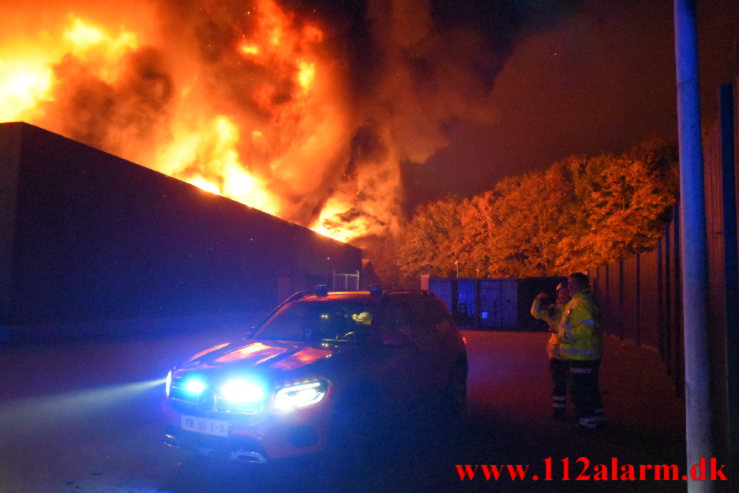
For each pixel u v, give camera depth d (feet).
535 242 126.21
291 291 94.27
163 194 63.36
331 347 16.78
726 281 15.08
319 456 14.02
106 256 55.16
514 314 82.53
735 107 15.28
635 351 48.47
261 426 13.67
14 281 46.09
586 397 20.13
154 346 46.80
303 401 14.02
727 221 15.46
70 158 51.29
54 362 36.50
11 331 45.32
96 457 16.75
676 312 28.91
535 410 23.86
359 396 15.16
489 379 32.17
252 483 14.69
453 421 21.75
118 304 56.65
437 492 14.19
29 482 14.55
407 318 20.08
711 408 10.47
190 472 15.48
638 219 95.04
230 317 75.10
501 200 142.92
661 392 28.45
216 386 14.34
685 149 11.02
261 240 85.05
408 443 18.72
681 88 11.15
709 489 10.43
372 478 15.17
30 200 47.44
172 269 64.54
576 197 121.19
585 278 20.70
